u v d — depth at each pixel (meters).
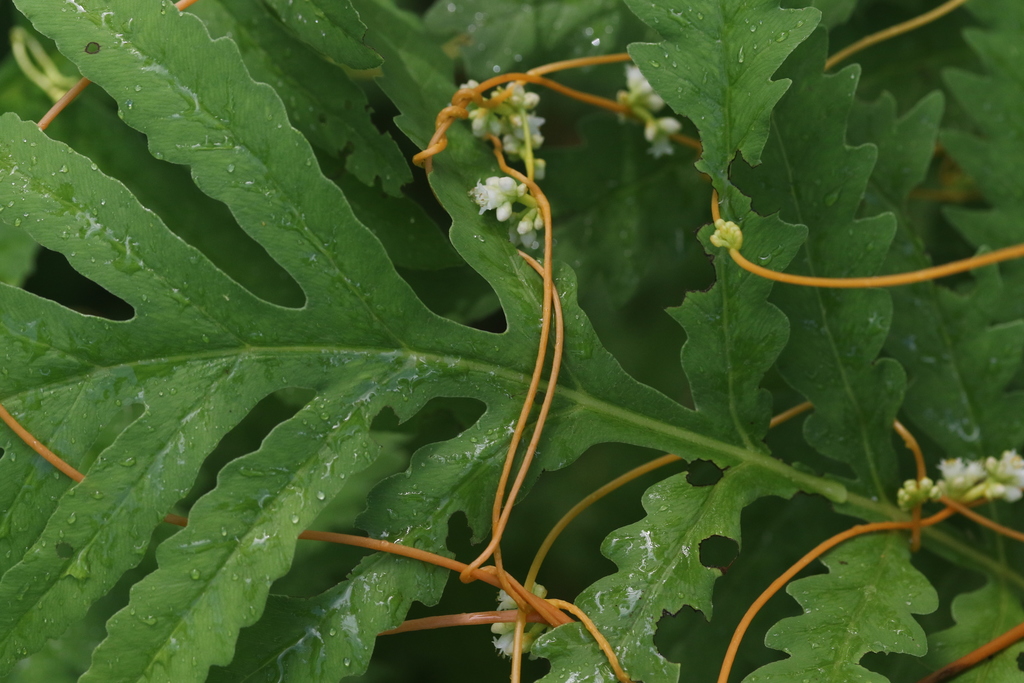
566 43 0.59
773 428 0.59
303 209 0.53
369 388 0.53
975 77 0.58
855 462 0.55
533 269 0.54
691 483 0.54
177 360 0.53
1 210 0.52
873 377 0.55
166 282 0.53
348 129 0.56
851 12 0.59
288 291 0.59
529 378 0.54
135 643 0.52
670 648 0.58
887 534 0.55
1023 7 0.59
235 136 0.53
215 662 0.52
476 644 0.61
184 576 0.52
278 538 0.52
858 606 0.53
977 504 0.56
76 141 0.59
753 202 0.55
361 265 0.53
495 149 0.56
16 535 0.53
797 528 0.59
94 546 0.52
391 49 0.57
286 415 0.58
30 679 0.57
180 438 0.53
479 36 0.59
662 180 0.59
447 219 0.62
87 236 0.53
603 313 0.65
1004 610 0.55
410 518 0.53
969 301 0.56
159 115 0.53
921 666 0.57
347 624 0.53
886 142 0.57
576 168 0.59
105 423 0.53
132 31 0.53
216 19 0.56
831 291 0.55
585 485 0.63
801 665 0.53
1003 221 0.58
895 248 0.57
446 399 0.56
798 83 0.55
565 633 0.53
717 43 0.54
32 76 0.60
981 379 0.56
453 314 0.58
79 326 0.53
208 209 0.59
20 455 0.53
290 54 0.56
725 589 0.59
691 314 0.54
